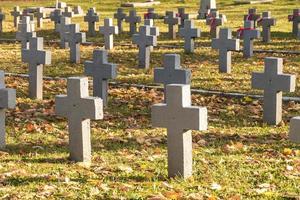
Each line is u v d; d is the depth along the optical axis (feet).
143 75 62.95
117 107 49.90
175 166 31.37
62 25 83.05
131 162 34.78
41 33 103.09
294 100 50.88
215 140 40.09
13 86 57.62
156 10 154.71
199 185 30.48
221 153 36.94
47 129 42.52
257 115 47.03
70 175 31.94
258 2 165.58
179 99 30.71
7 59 73.31
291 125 28.96
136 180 31.42
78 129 34.27
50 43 89.35
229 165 34.32
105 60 49.19
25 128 42.75
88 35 98.43
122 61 71.87
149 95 53.88
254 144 39.11
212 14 107.55
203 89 55.83
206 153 36.83
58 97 34.47
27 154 36.47
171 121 31.04
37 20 112.88
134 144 39.06
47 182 30.73
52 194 28.94
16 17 115.24
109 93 54.65
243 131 42.55
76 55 70.38
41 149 37.52
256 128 43.39
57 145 38.60
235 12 142.82
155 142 39.58
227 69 64.18
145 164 34.24
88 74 49.65
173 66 45.34
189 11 150.41
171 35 94.43
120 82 59.21
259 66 67.87
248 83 58.23
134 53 77.20
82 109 33.86
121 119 45.85
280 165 34.45
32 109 48.44
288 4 159.84
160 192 29.12
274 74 43.96
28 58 52.34
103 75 49.03
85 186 30.14
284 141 39.75
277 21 119.14
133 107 49.73
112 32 81.61
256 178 32.14
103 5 171.01
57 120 45.19
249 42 73.00
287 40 90.33
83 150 34.45
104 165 33.96
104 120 45.34
